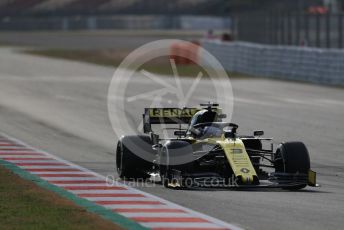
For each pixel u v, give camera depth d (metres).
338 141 67.81
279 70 141.62
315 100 103.12
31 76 141.50
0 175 46.75
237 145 43.22
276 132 73.12
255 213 36.06
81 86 121.50
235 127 45.28
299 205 38.28
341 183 47.59
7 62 180.62
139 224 33.06
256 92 113.88
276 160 44.22
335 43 152.38
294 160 42.91
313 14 150.00
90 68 163.62
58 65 172.88
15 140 66.38
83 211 35.78
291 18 158.88
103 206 37.47
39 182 45.19
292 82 131.75
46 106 94.31
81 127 76.31
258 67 147.75
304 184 42.62
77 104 96.31
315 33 160.38
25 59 193.12
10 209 36.28
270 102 100.44
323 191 43.50
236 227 32.69
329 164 56.00
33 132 72.44
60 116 84.88
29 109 91.25
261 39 172.75
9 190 41.53
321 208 37.62
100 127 76.38
